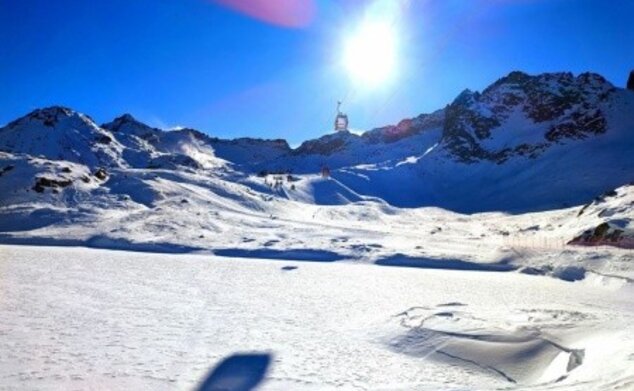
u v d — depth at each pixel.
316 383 15.01
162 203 102.81
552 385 13.92
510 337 19.53
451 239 78.25
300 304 28.23
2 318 20.75
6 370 14.26
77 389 13.13
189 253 63.50
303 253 62.34
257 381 14.89
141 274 38.62
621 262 45.59
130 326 20.67
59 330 19.23
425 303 29.33
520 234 84.62
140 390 13.42
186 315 23.64
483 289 36.84
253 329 21.47
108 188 111.88
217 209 104.19
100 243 68.12
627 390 11.48
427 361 18.41
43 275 35.03
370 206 148.75
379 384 15.31
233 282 36.69
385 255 60.50
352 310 26.77
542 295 34.03
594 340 18.50
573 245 61.72
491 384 15.86
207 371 15.41
